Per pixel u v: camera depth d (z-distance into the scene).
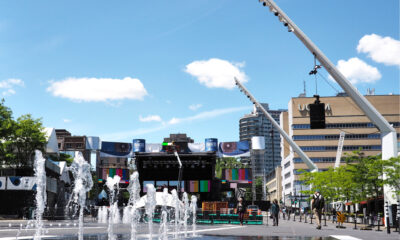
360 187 38.56
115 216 46.56
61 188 61.50
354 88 30.98
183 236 16.17
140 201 38.59
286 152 168.25
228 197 98.69
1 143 50.12
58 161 69.06
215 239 14.09
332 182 46.84
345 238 14.65
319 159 144.50
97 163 129.25
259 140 82.44
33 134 51.09
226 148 83.19
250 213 33.50
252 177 83.25
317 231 20.77
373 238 15.01
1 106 50.81
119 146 86.62
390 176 30.66
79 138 130.75
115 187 86.69
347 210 64.00
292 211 90.00
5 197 48.75
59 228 24.42
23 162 53.09
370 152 144.88
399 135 147.12
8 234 18.30
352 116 146.88
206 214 34.47
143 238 14.91
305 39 30.97
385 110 148.38
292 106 148.62
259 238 14.56
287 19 31.06
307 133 146.62
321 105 24.81
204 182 80.44
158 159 81.94
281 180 178.00
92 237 15.52
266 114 51.16
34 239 14.39
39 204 17.75
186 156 81.25
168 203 37.72
